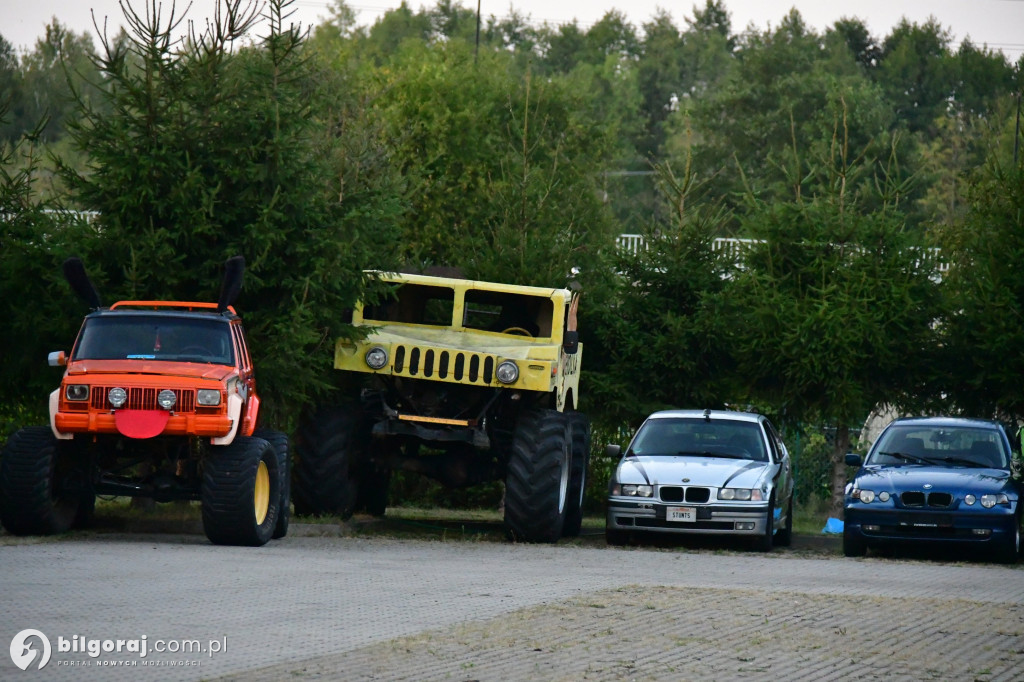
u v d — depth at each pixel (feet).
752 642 65.77
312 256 126.11
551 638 65.10
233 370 105.60
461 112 250.78
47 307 123.44
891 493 124.16
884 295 163.94
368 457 139.85
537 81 279.49
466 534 136.56
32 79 429.38
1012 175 167.94
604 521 177.27
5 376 127.24
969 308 163.22
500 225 183.93
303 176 126.00
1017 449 149.07
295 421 142.00
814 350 163.32
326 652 59.72
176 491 107.96
